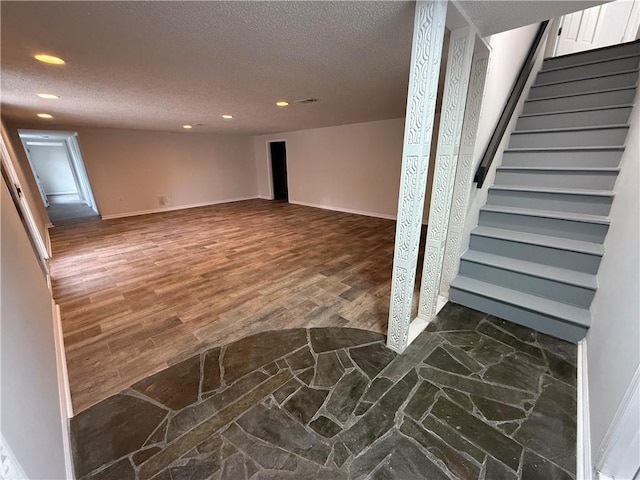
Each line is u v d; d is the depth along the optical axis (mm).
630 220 1573
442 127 1833
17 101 3145
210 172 7727
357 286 2869
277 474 1188
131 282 3016
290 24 1459
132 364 1822
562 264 2203
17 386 853
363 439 1324
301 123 5672
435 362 1798
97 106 3494
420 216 1620
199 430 1378
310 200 7453
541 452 1255
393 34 1600
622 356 1124
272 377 1704
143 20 1373
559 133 2734
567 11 1430
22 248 1674
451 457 1240
